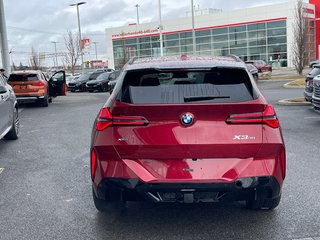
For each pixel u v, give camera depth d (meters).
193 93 4.05
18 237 4.35
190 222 4.64
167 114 3.91
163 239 4.22
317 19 47.97
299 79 30.48
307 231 4.34
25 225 4.66
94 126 4.28
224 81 4.19
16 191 5.90
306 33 37.78
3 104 8.53
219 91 4.07
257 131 3.95
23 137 10.34
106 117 4.05
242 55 51.69
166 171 3.93
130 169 3.96
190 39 54.81
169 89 4.11
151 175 3.94
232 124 3.93
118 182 3.98
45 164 7.45
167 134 3.92
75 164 7.40
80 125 12.27
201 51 54.56
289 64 47.66
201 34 54.22
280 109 14.54
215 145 3.90
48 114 15.59
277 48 48.84
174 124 3.92
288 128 10.54
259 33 49.91
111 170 4.00
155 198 3.99
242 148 3.93
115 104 4.03
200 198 3.97
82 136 10.29
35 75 18.08
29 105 19.52
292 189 5.66
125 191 4.00
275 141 3.97
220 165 3.93
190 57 4.98
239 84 4.14
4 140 9.92
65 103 20.45
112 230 4.48
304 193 5.49
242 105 3.91
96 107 17.78
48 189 5.96
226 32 52.41
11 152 8.55
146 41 58.75
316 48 49.41
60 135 10.54
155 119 3.94
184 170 3.92
